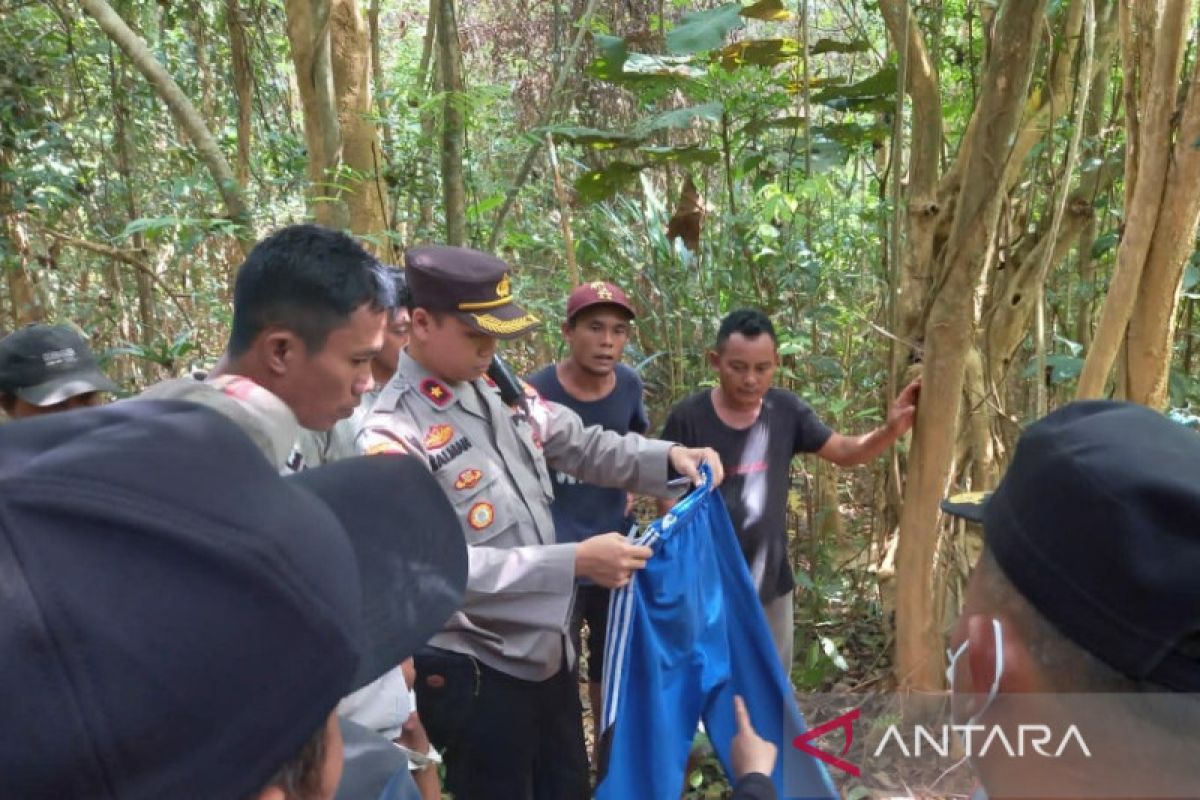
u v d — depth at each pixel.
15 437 0.56
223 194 3.90
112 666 0.48
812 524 3.88
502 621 1.97
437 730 2.13
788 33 6.49
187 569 0.51
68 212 6.02
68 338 2.36
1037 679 0.67
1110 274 3.59
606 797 1.79
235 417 1.24
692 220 4.50
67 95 6.21
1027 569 0.67
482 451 2.09
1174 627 0.61
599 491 2.99
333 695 0.56
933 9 3.57
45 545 0.50
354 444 1.95
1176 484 0.62
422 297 2.04
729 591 2.11
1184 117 2.11
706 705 2.01
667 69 4.07
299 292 1.49
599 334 3.02
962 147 3.00
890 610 3.36
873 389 3.95
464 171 5.20
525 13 7.89
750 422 2.91
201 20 6.27
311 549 0.57
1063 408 0.74
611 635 1.87
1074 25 3.02
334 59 3.68
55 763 0.47
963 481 3.11
